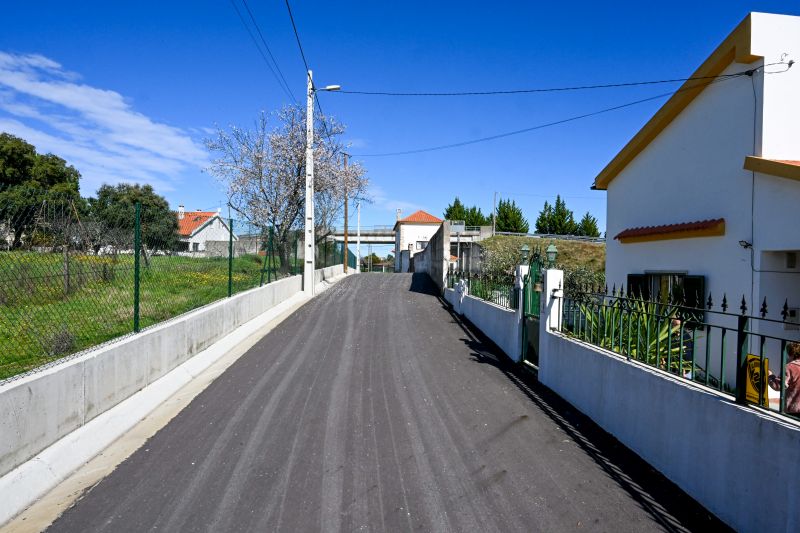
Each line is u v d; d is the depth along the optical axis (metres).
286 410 6.19
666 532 3.57
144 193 33.69
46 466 4.33
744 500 3.48
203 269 11.43
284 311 15.02
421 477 4.39
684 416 4.18
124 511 3.85
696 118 8.70
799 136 7.40
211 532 3.54
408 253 49.00
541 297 7.73
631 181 10.68
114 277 6.82
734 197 7.79
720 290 8.00
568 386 6.62
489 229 41.16
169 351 7.59
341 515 3.76
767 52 7.28
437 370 8.21
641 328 5.61
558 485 4.27
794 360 4.58
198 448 5.05
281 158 23.55
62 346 5.64
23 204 5.07
